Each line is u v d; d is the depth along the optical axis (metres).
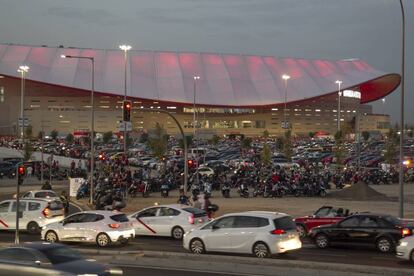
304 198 42.47
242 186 43.28
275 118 151.00
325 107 157.00
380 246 20.25
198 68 144.00
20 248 11.86
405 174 58.19
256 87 141.12
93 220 21.86
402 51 27.14
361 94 165.50
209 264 16.44
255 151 90.12
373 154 83.94
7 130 137.50
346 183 52.00
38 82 127.69
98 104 141.25
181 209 24.17
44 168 62.94
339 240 20.98
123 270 16.14
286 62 152.50
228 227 18.50
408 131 168.12
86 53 141.12
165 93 133.25
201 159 67.50
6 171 62.25
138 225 24.48
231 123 149.38
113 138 119.31
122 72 136.38
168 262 17.03
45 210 26.47
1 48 138.12
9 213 26.53
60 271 11.26
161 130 96.00
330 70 152.25
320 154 81.69
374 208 36.03
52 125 140.50
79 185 44.44
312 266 16.02
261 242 17.78
